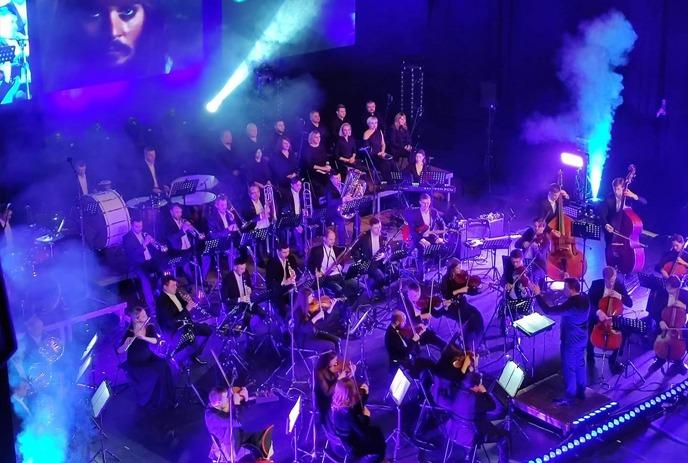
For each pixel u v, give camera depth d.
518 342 13.76
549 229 15.77
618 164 20.36
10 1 17.11
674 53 19.05
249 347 14.16
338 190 18.20
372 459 10.80
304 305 13.29
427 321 13.47
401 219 18.30
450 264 14.13
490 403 10.94
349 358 14.02
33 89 17.86
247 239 15.45
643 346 14.41
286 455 11.56
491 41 22.30
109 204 16.11
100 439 11.90
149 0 19.48
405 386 11.07
